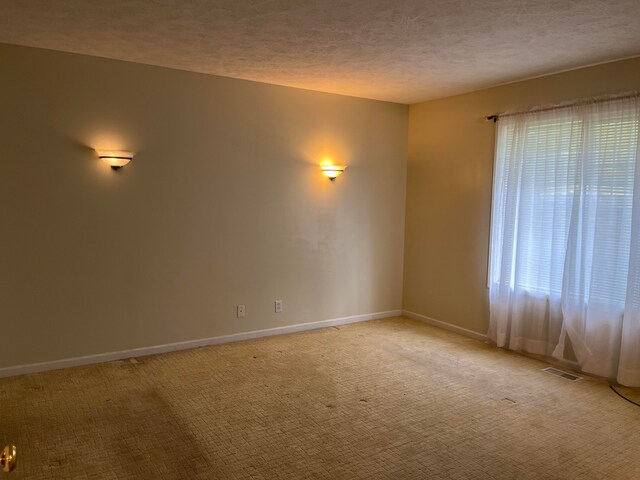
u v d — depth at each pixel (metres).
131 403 3.31
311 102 4.92
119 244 4.06
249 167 4.62
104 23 3.05
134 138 4.04
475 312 4.95
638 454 2.75
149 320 4.26
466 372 3.99
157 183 4.18
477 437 2.92
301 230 5.00
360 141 5.30
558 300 4.14
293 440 2.86
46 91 3.67
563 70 4.04
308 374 3.90
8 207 3.61
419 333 5.11
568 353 4.10
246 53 3.67
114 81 3.92
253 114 4.59
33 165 3.67
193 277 4.43
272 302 4.89
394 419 3.14
